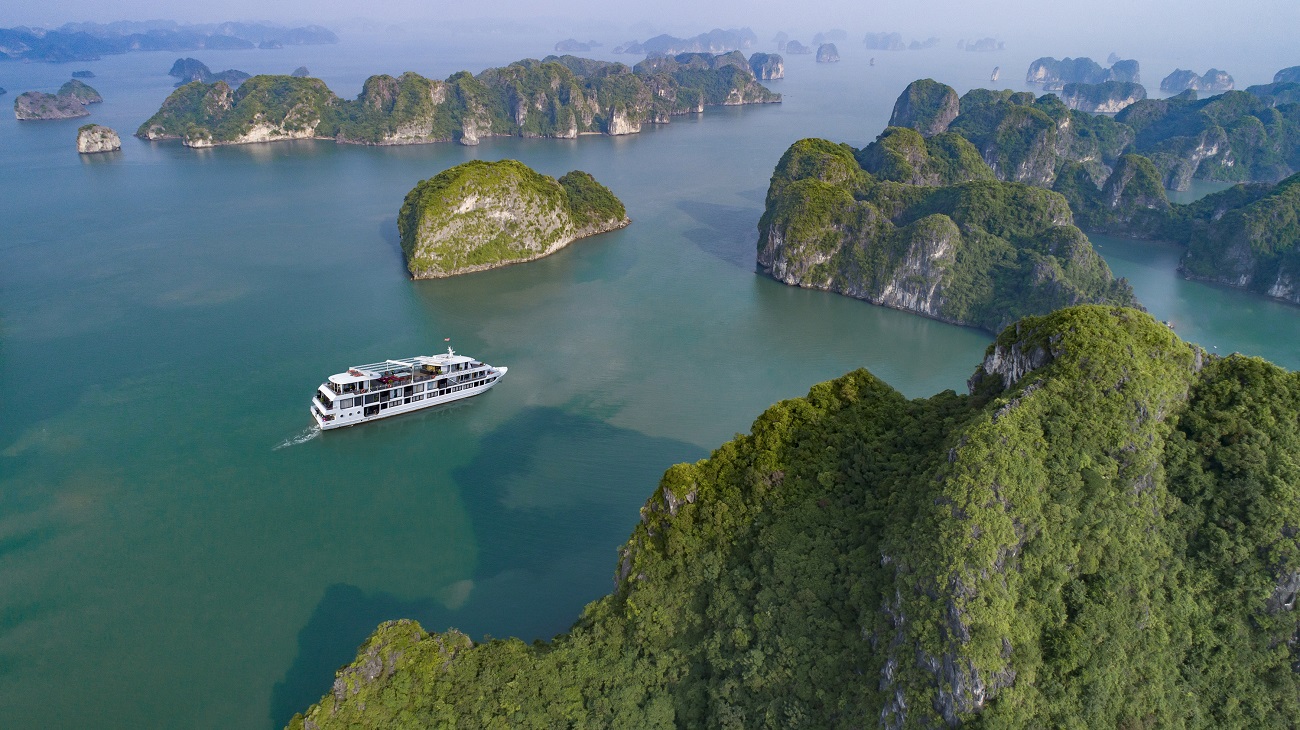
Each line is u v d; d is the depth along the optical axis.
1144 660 55.22
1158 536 59.91
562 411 124.31
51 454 111.25
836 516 66.75
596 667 64.25
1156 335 66.06
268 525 97.12
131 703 72.38
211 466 109.25
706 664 63.19
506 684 61.72
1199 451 63.53
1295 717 55.53
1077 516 57.41
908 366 142.38
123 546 93.12
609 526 97.00
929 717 50.88
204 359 139.75
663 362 142.12
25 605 83.88
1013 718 49.34
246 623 81.62
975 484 55.44
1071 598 55.38
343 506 100.94
